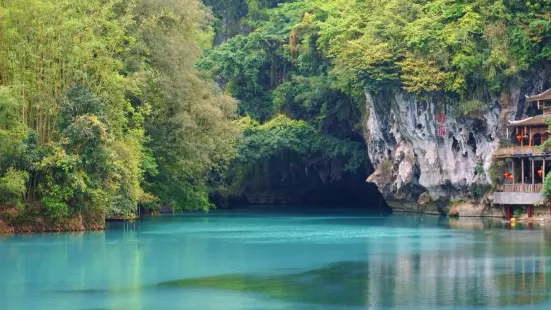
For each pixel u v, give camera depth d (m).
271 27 107.00
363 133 88.00
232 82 105.44
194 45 71.00
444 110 74.81
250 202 105.38
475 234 55.62
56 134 54.03
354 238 53.66
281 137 94.38
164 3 66.75
